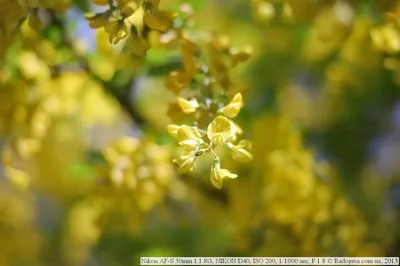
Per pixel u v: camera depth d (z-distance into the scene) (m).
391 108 1.35
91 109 1.15
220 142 0.79
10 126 1.01
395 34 0.94
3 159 1.00
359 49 0.96
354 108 1.35
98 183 1.02
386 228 1.15
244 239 1.07
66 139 1.17
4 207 1.32
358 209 1.15
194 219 1.30
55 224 1.43
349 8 0.93
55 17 1.00
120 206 1.02
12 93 1.00
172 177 1.05
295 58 1.31
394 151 1.43
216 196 1.11
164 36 0.89
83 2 0.94
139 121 1.11
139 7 0.79
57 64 1.02
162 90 1.17
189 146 0.79
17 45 0.98
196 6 0.97
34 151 1.01
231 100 0.84
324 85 1.32
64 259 1.37
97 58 1.04
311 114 1.36
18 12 0.88
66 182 1.22
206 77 0.90
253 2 1.01
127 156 1.02
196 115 0.85
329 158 1.35
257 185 1.05
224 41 0.92
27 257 1.31
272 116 1.10
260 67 1.33
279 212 1.04
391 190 1.37
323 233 1.04
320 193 1.04
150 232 1.32
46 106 1.02
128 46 0.82
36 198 1.45
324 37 0.93
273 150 1.06
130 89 1.08
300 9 0.92
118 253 1.32
